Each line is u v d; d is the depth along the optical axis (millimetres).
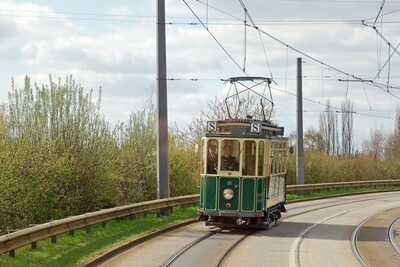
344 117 85062
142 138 33312
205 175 26219
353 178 66125
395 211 39188
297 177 51156
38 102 26516
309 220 32500
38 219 24922
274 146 27641
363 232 27547
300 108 49875
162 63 29219
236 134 26016
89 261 17359
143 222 27016
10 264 15375
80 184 27203
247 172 25969
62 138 26672
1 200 22891
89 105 27844
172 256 19156
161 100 29391
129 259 18469
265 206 26156
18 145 24688
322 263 18547
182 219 29750
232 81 29578
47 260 16859
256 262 18391
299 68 49125
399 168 71938
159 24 29016
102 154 28047
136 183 32844
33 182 24266
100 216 22922
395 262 19391
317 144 87000
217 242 22766
